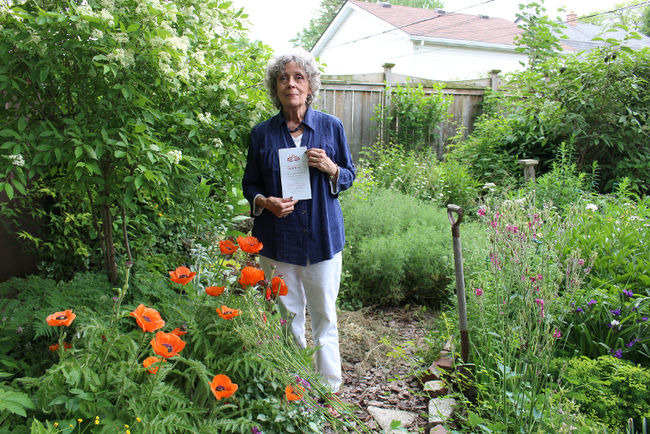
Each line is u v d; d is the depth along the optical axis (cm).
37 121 199
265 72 229
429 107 685
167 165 199
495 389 190
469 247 344
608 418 179
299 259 222
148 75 205
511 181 534
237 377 181
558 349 230
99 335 166
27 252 273
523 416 175
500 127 604
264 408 172
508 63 1548
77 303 201
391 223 417
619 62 533
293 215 221
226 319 187
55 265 287
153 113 201
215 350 184
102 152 188
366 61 1636
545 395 176
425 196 534
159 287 221
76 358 155
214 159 249
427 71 1420
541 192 448
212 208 289
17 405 127
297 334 234
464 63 1480
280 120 226
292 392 174
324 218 221
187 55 221
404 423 214
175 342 151
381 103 691
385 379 258
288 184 218
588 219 343
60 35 179
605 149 552
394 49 1452
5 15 176
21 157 172
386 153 662
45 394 141
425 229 399
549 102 558
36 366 178
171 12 196
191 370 174
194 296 208
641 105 544
